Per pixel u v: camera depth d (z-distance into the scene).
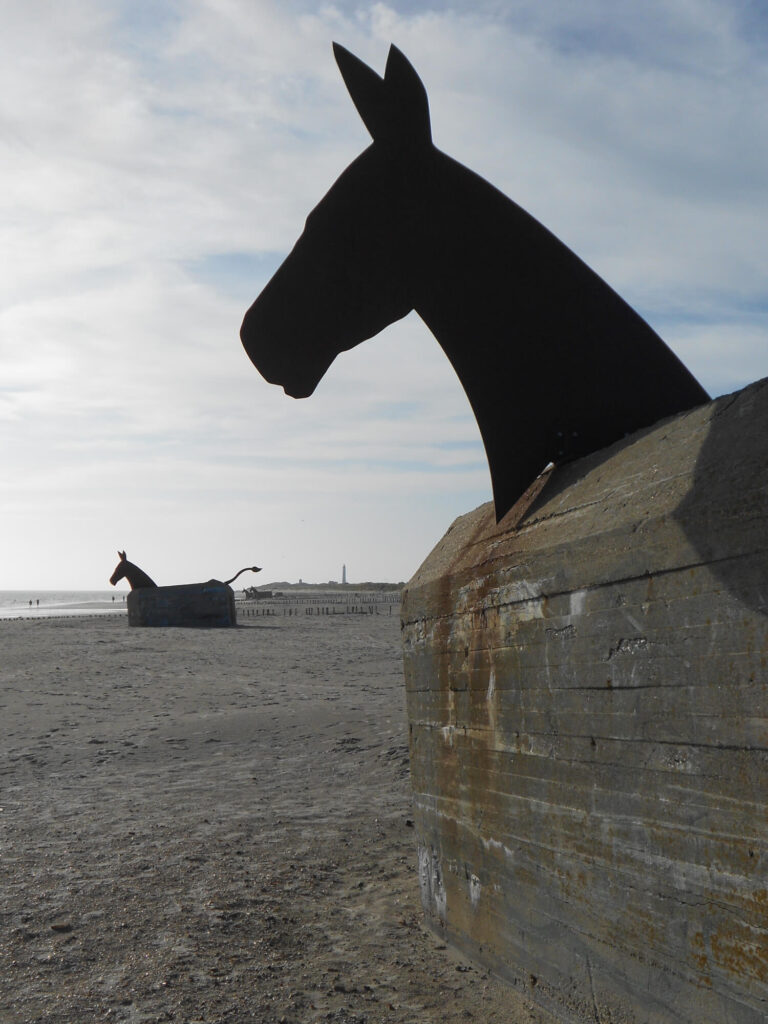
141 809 6.34
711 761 2.15
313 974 3.34
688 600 2.22
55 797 6.80
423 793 3.73
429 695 3.65
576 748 2.66
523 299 3.28
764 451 2.14
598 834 2.57
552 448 3.36
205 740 9.27
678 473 2.44
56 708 11.45
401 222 3.30
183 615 30.75
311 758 8.27
